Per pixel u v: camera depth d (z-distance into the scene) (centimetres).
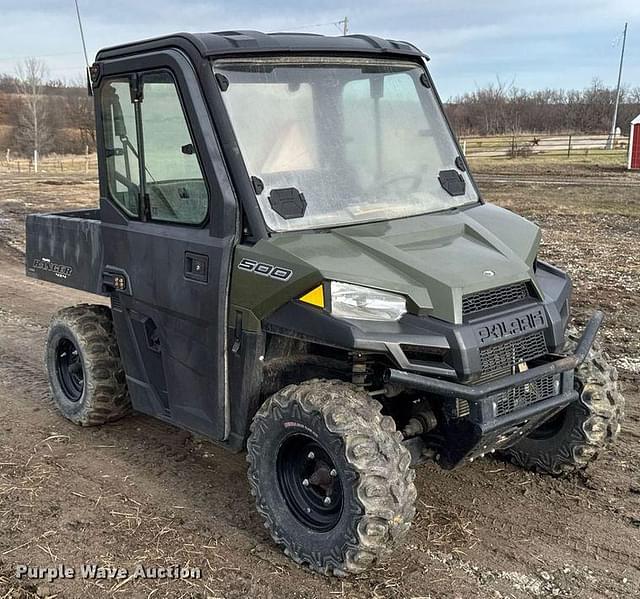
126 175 447
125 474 473
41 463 488
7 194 2178
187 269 403
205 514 425
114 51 440
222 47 385
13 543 396
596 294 881
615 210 1627
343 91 418
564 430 440
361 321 342
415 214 415
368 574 365
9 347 742
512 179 2367
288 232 377
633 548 387
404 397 395
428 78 464
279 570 370
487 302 360
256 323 370
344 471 339
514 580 362
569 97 5762
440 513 420
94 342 522
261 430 375
